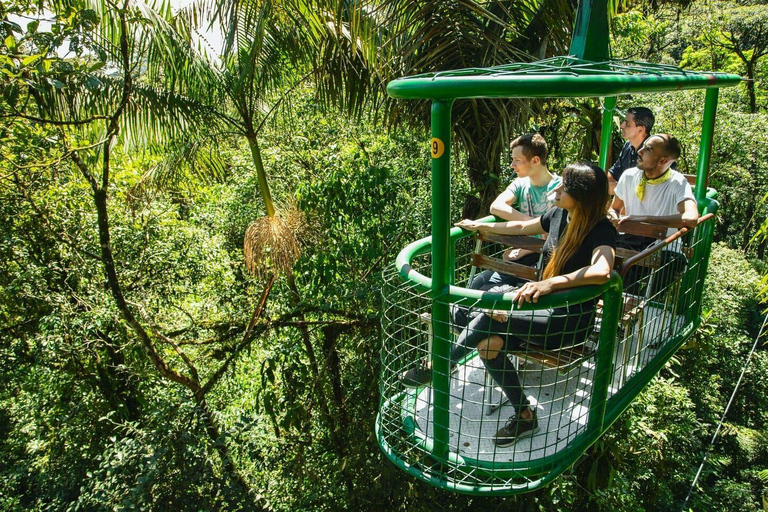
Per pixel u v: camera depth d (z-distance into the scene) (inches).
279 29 260.1
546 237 120.1
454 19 219.3
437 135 84.6
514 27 234.2
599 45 104.8
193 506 260.2
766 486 497.0
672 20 757.3
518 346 99.6
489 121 262.1
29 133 255.6
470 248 223.1
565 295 84.6
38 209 332.2
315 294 291.3
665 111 622.5
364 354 311.6
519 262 129.4
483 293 87.7
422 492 276.4
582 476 290.8
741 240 775.7
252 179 450.3
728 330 549.6
